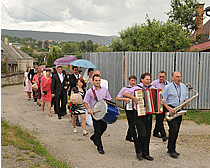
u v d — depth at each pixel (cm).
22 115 869
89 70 761
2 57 3450
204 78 1013
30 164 404
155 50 1429
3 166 377
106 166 451
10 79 2084
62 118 858
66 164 449
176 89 507
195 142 621
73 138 623
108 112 498
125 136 668
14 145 482
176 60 1010
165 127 771
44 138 607
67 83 866
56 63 1285
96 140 525
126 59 1020
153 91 482
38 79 1073
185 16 1794
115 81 1052
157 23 1452
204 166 471
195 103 1016
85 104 533
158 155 519
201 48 1345
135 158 497
